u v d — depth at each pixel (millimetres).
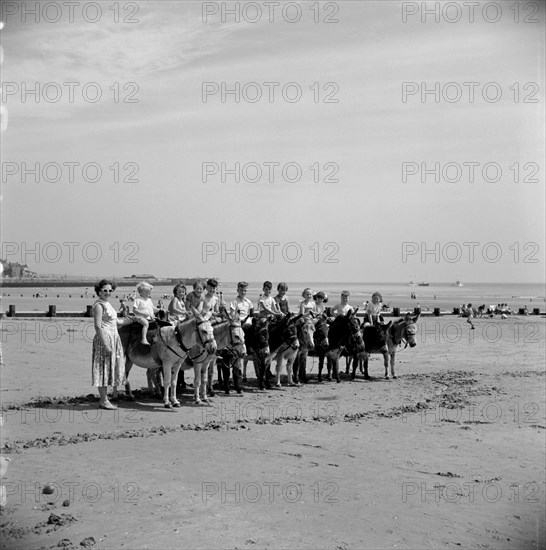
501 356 26594
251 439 11547
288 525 7547
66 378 18141
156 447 10758
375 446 11305
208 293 15656
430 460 10477
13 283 126500
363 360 19578
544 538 7281
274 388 17469
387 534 7387
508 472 9867
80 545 6816
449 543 7137
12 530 7164
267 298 17969
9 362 20844
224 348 15664
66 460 9820
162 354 14156
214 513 7844
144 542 6957
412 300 104812
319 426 12766
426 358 25938
